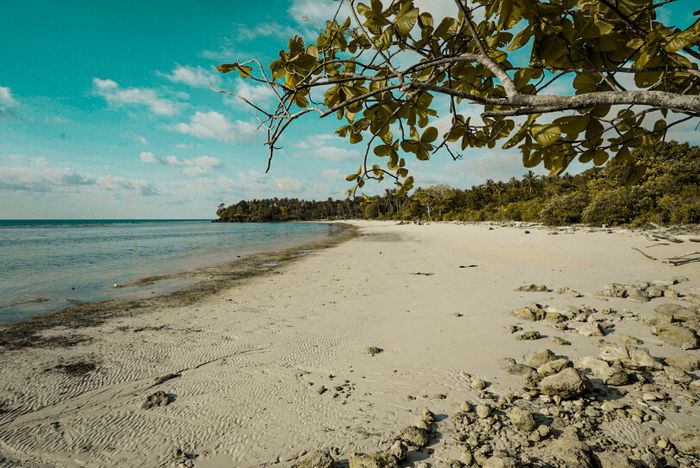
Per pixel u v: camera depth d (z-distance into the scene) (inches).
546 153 52.6
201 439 151.0
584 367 183.2
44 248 1146.7
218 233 2235.5
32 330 306.2
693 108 30.1
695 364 179.2
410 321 285.1
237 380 200.7
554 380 160.6
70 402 185.5
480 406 152.6
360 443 141.5
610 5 40.9
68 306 390.0
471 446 132.8
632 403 152.3
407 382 185.9
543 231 1150.3
